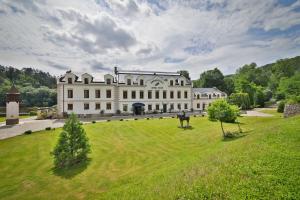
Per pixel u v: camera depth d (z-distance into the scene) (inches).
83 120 1669.5
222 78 3619.6
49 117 1834.4
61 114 1860.2
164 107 2272.4
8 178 632.4
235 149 525.3
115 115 2038.6
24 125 1443.2
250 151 452.4
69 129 735.1
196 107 2475.4
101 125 1364.4
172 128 1275.8
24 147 933.2
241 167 373.7
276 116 1624.0
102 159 765.9
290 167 336.5
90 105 1950.1
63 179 611.2
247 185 307.3
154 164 687.1
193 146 884.0
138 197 404.8
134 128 1290.6
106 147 917.2
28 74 5693.9
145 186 468.1
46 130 1242.6
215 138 948.0
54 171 676.1
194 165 503.8
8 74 5191.9
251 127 1088.2
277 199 264.8
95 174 636.7
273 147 442.0
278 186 290.8
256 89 3011.8
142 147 909.8
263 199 269.0
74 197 505.7
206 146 826.8
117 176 613.9
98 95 1979.6
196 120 1523.1
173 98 2316.7
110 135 1128.8
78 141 737.6
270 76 4264.3
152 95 2213.3
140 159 756.6
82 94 1921.8
